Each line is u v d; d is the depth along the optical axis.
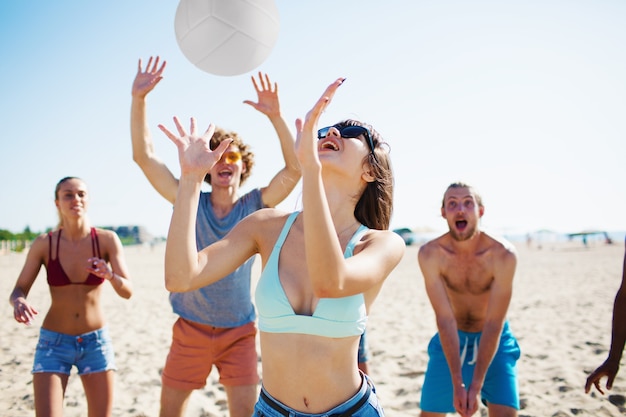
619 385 4.45
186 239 1.53
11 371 5.31
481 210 3.20
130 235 72.56
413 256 30.58
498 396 2.91
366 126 1.87
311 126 1.35
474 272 3.14
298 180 3.14
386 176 1.86
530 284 12.75
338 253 1.36
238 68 2.35
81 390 4.67
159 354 6.05
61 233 3.28
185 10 2.26
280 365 1.55
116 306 10.14
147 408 4.28
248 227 1.80
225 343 2.96
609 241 44.03
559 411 3.95
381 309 9.47
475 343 3.23
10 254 40.25
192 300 2.97
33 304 10.45
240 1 2.21
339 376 1.55
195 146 1.59
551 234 61.78
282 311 1.55
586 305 8.97
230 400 2.93
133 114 2.99
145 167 3.04
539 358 5.49
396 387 4.76
